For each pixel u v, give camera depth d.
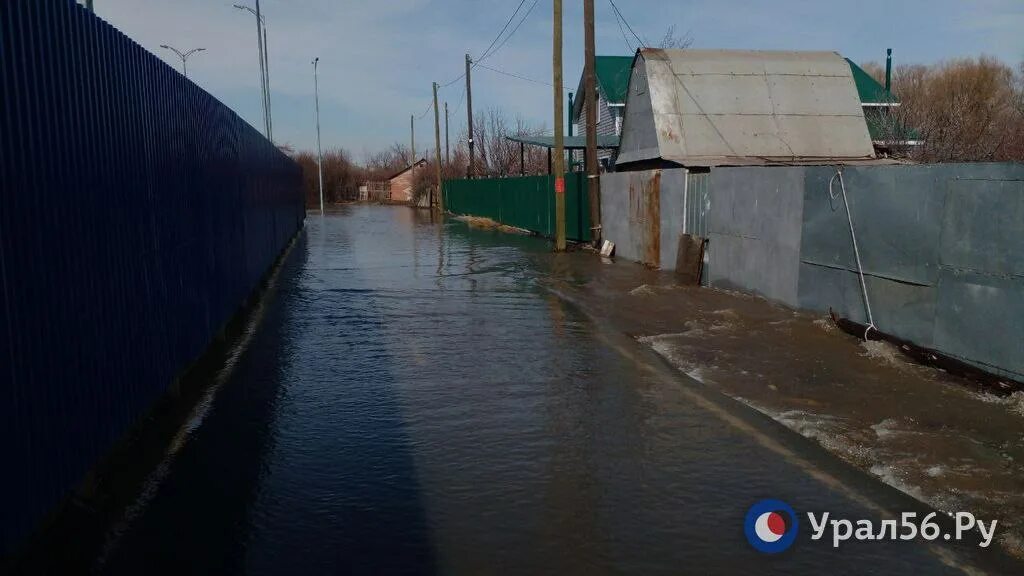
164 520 4.05
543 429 5.54
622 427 5.57
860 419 5.62
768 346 8.02
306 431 5.53
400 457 4.98
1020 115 18.27
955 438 5.18
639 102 18.62
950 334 6.93
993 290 6.41
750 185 10.95
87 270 4.17
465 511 4.15
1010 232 6.23
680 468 4.76
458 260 18.11
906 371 6.89
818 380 6.70
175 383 6.29
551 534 3.88
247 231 11.11
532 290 12.86
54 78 3.84
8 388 3.15
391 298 12.16
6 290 3.17
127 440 5.24
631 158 19.12
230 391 6.64
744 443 5.20
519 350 8.23
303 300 12.02
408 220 40.41
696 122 17.41
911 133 18.61
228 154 9.42
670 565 3.57
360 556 3.66
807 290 9.50
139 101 5.43
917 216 7.37
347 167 92.50
